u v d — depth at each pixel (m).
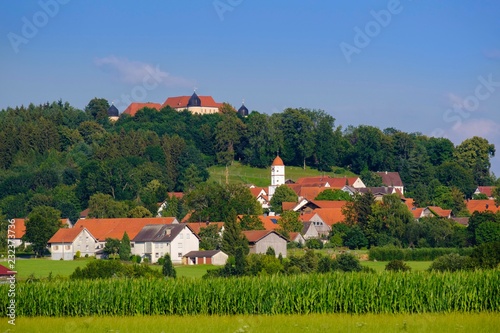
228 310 119.06
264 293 118.75
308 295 118.31
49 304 117.94
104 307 118.88
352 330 98.50
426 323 103.12
